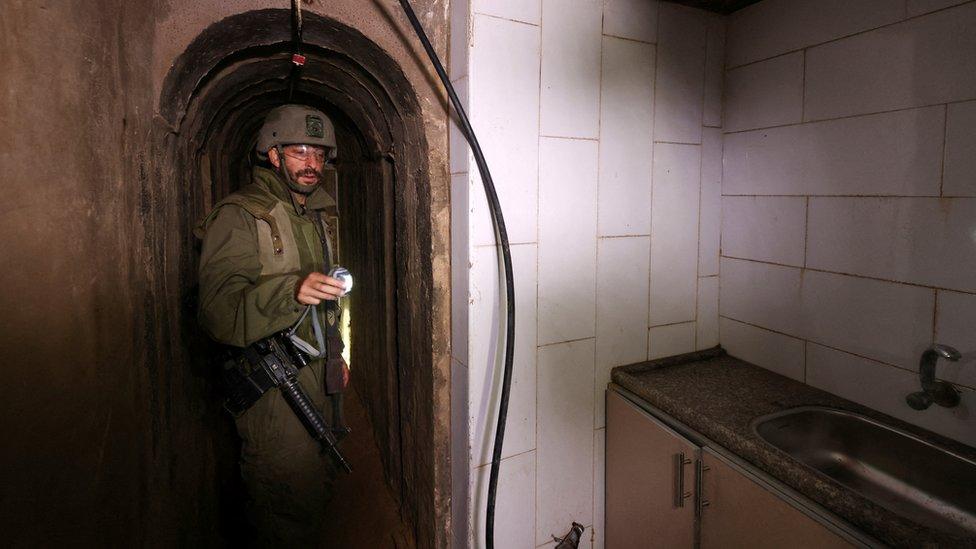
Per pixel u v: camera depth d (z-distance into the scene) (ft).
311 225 5.72
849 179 4.98
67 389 2.77
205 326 4.56
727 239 6.45
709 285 6.55
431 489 5.66
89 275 2.97
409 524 6.51
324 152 5.70
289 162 5.44
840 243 5.12
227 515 6.30
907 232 4.54
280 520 5.19
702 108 6.19
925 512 4.27
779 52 5.57
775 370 5.93
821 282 5.33
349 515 6.93
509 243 5.10
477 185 4.82
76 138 2.84
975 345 4.13
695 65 6.05
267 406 5.01
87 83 2.95
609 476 5.99
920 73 4.36
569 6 5.14
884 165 4.68
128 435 3.43
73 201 2.82
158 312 4.10
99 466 3.03
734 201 6.31
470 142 4.50
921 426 4.54
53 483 2.64
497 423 5.00
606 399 5.99
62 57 2.73
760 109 5.86
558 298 5.49
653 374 5.94
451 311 5.36
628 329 6.03
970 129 4.05
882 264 4.76
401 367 6.46
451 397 5.48
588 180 5.50
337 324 5.61
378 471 7.86
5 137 2.36
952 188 4.19
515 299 5.21
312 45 4.96
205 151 6.51
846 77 4.94
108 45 3.22
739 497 4.33
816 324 5.42
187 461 4.81
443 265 5.28
